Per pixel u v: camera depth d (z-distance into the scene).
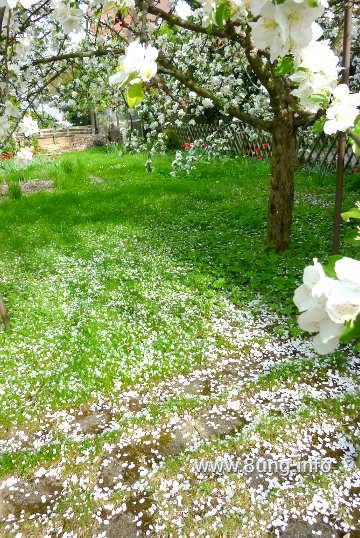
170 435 2.56
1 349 3.47
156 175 10.27
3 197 9.22
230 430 2.58
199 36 5.40
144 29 2.27
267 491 2.14
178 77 4.09
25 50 3.49
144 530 2.00
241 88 6.78
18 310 4.06
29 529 2.04
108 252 5.45
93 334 3.58
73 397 2.94
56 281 4.69
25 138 3.69
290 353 3.28
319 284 0.83
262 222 6.14
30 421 2.76
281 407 2.71
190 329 3.62
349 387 2.85
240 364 3.20
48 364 3.28
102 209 7.47
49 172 11.72
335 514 2.01
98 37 5.52
